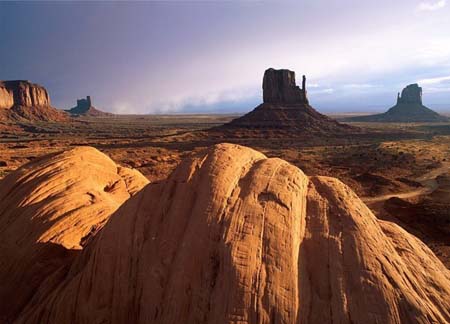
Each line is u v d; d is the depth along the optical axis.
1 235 18.38
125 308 11.37
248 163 13.65
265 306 9.45
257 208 11.34
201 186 12.25
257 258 10.20
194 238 10.98
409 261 10.99
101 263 12.36
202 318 9.72
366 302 9.59
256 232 10.73
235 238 10.58
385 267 10.23
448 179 59.09
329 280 10.13
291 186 12.35
